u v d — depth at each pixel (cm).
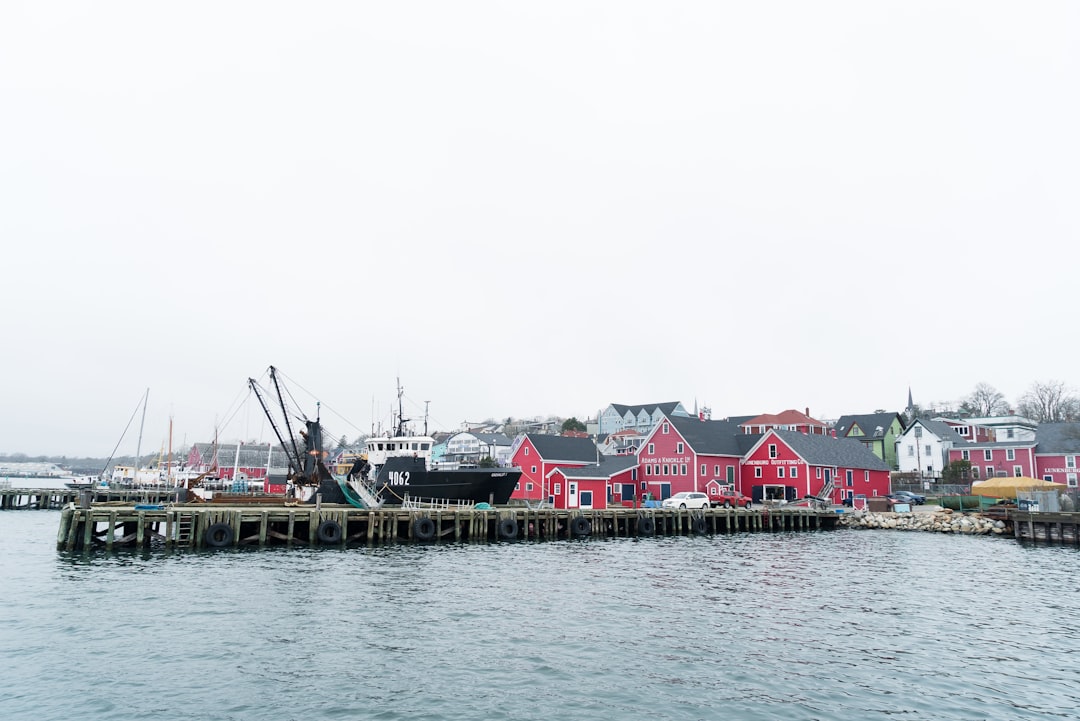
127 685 1641
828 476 7381
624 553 4206
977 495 7044
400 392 5981
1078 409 12044
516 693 1620
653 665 1836
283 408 6025
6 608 2406
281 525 4388
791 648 2008
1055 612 2525
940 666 1842
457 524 4684
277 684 1662
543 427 15525
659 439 7425
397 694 1605
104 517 3881
